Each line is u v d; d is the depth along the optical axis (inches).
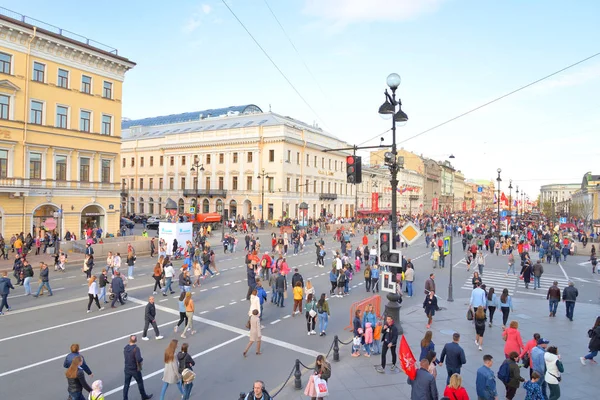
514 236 1834.4
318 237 2124.8
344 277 822.5
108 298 756.6
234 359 478.3
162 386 410.3
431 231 2551.7
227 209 2672.2
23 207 1352.1
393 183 534.0
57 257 1029.8
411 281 844.6
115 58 1601.9
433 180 5723.4
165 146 2886.3
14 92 1311.5
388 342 443.5
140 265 1141.7
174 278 956.6
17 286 844.6
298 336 568.1
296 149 2657.5
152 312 538.3
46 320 616.1
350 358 488.1
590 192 4212.6
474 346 530.6
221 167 2689.5
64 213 1470.2
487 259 1459.2
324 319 571.8
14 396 376.8
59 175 1464.1
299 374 400.5
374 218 3181.6
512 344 431.5
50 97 1418.6
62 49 1435.8
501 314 704.4
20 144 1334.9
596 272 1218.6
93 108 1560.0
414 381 321.4
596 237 2095.2
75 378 333.7
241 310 697.6
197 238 1541.6
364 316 510.3
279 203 2503.7
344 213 3309.5
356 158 551.8
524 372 452.8
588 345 532.4
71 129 1481.3
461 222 2901.1
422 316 679.7
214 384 411.5
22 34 1314.0
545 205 5226.4
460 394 305.0
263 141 2554.1
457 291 906.7
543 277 1119.0
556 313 717.3
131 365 371.9
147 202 2984.7
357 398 379.9
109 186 1624.0
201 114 3171.8
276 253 1437.0
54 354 480.4
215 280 958.4
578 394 397.7
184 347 381.7
